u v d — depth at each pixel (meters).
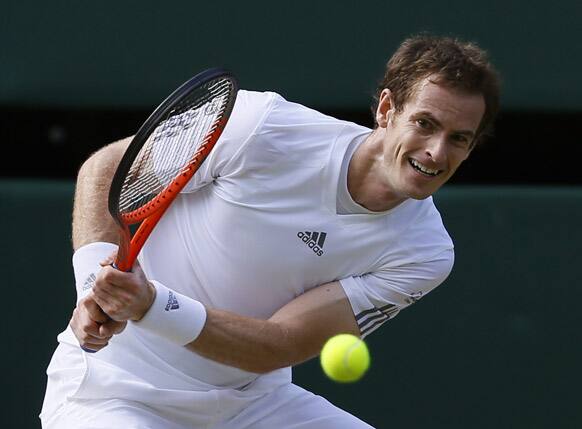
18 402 20.70
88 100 21.17
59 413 13.20
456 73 12.23
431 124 12.27
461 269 21.19
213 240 13.20
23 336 20.77
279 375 14.21
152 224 11.82
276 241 13.06
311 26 21.28
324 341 13.21
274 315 13.06
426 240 13.44
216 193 13.19
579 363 21.14
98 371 13.08
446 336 21.11
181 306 12.12
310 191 12.98
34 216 20.86
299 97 21.33
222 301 13.35
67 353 13.41
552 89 21.56
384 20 21.30
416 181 12.46
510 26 21.48
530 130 22.39
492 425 21.06
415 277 13.45
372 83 21.28
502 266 21.22
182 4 21.20
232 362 12.67
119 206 11.56
